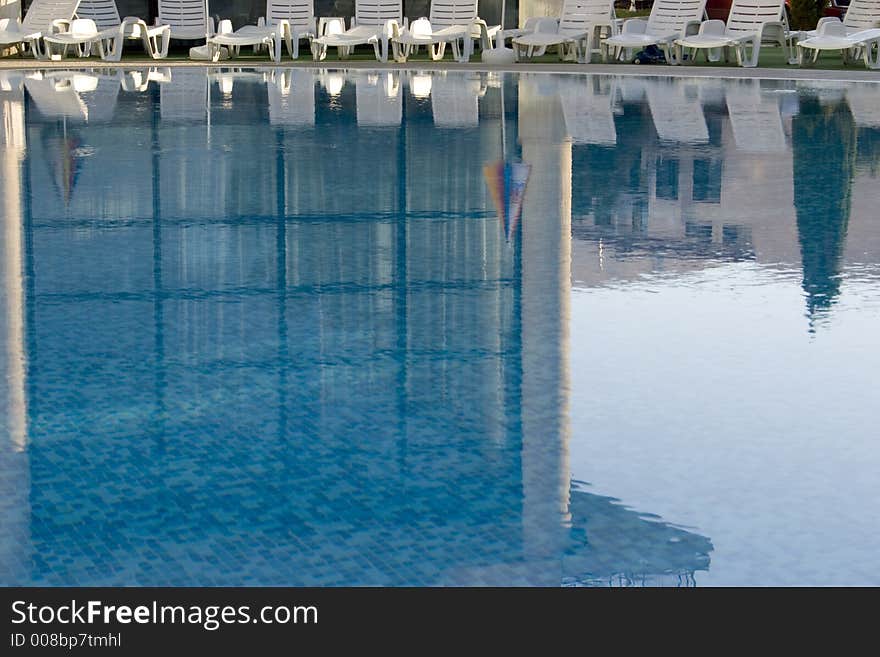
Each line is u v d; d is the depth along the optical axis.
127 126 14.13
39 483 4.29
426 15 28.25
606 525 3.94
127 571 3.68
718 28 22.62
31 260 7.49
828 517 3.99
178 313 6.36
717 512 4.04
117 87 19.34
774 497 4.14
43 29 25.50
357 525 3.96
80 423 4.85
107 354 5.70
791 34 22.44
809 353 5.67
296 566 3.70
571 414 4.93
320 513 4.05
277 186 10.06
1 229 8.38
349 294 6.72
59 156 11.71
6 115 15.27
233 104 16.66
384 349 5.77
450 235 8.20
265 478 4.32
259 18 25.59
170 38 25.98
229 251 7.73
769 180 10.43
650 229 8.42
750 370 5.44
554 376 5.38
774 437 4.67
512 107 16.28
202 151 12.07
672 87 19.14
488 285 6.91
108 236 8.15
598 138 13.12
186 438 4.69
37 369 5.49
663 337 5.93
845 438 4.66
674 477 4.31
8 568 3.69
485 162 11.40
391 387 5.24
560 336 5.96
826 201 9.45
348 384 5.29
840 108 15.84
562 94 18.12
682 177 10.59
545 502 4.12
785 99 17.03
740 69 21.55
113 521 3.99
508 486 4.24
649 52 23.84
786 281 6.97
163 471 4.39
